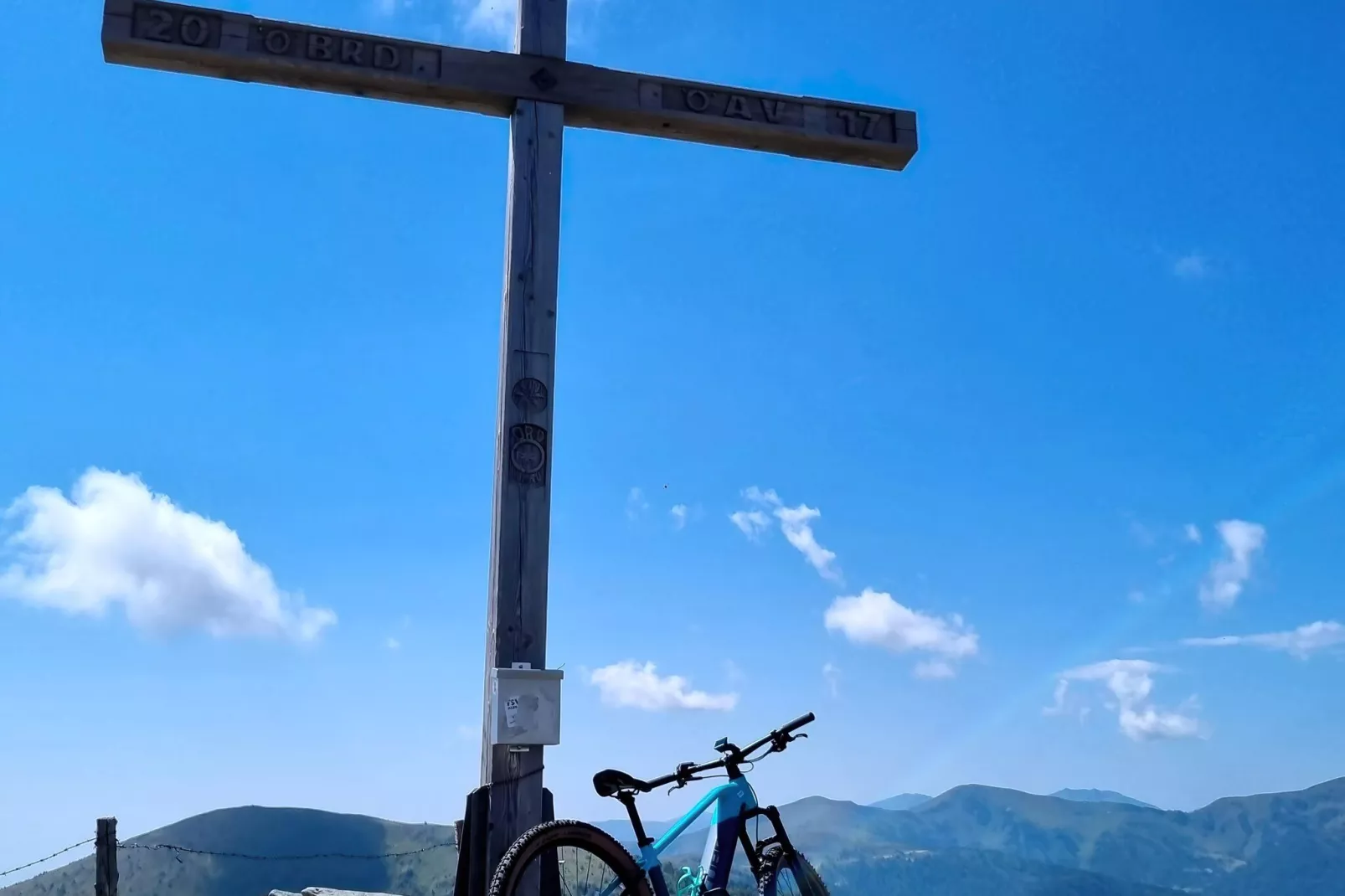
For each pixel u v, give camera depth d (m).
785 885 5.44
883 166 7.66
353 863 152.25
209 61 6.32
